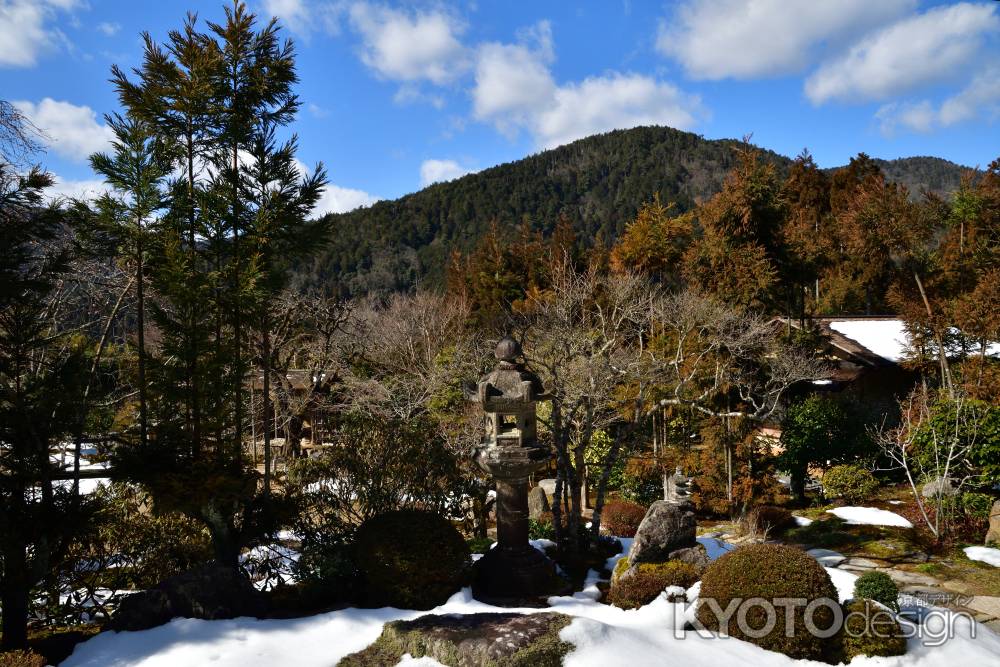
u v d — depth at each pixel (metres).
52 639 7.94
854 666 7.29
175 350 8.64
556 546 10.94
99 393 10.27
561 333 15.47
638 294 20.95
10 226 7.87
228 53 9.31
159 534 10.49
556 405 10.93
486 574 9.12
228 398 9.09
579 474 11.59
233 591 8.35
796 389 21.81
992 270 18.50
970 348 19.05
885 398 22.66
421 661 7.06
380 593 8.59
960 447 14.59
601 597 9.20
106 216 8.80
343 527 10.41
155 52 9.02
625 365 15.20
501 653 6.74
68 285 13.88
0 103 8.38
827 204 39.19
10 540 7.58
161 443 8.78
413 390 20.05
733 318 17.08
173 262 8.42
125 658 7.12
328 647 7.47
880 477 18.75
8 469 8.21
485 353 21.30
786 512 15.94
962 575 11.13
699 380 16.69
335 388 23.88
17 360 8.06
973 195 18.91
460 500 12.09
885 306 34.31
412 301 30.72
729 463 17.30
